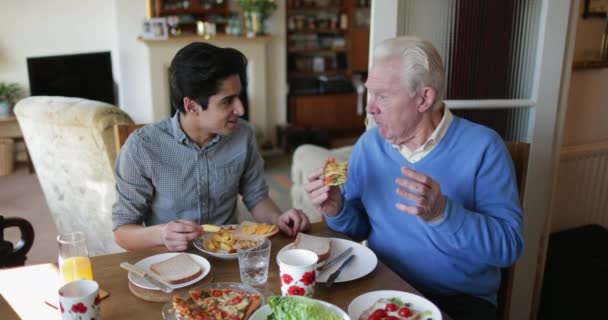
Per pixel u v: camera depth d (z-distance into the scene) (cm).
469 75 193
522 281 215
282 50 566
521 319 221
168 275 114
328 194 131
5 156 472
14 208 389
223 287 109
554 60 191
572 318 228
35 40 496
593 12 239
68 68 477
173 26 505
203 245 133
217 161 157
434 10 182
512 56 194
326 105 610
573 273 225
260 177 172
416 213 113
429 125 136
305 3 589
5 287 112
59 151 233
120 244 147
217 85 138
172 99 148
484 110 199
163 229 133
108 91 507
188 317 96
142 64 523
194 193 156
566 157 248
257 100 555
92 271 120
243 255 115
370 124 177
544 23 186
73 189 241
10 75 495
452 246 127
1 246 180
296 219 146
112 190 225
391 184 142
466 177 134
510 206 131
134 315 102
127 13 506
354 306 103
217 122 144
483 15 187
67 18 502
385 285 115
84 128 213
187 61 138
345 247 133
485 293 142
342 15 603
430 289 139
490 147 133
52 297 108
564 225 263
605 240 244
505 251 125
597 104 256
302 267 101
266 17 536
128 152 149
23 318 100
